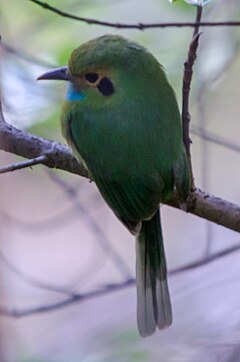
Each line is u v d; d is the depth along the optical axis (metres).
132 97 8.79
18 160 14.23
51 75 9.03
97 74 8.86
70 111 9.01
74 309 15.13
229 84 14.46
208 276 14.59
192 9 12.25
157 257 9.17
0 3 13.06
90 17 12.97
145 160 8.70
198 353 11.29
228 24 7.72
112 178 8.84
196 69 11.98
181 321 13.66
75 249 17.09
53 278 16.80
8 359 13.77
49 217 16.30
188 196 8.67
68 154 9.24
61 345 13.88
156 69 8.89
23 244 16.62
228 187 15.77
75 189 12.75
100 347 13.04
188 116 8.44
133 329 12.52
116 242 16.70
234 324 13.48
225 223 8.72
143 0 12.80
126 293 15.09
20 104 11.49
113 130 8.76
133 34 12.44
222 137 14.27
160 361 11.61
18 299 14.71
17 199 16.27
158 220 9.18
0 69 11.52
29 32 12.91
